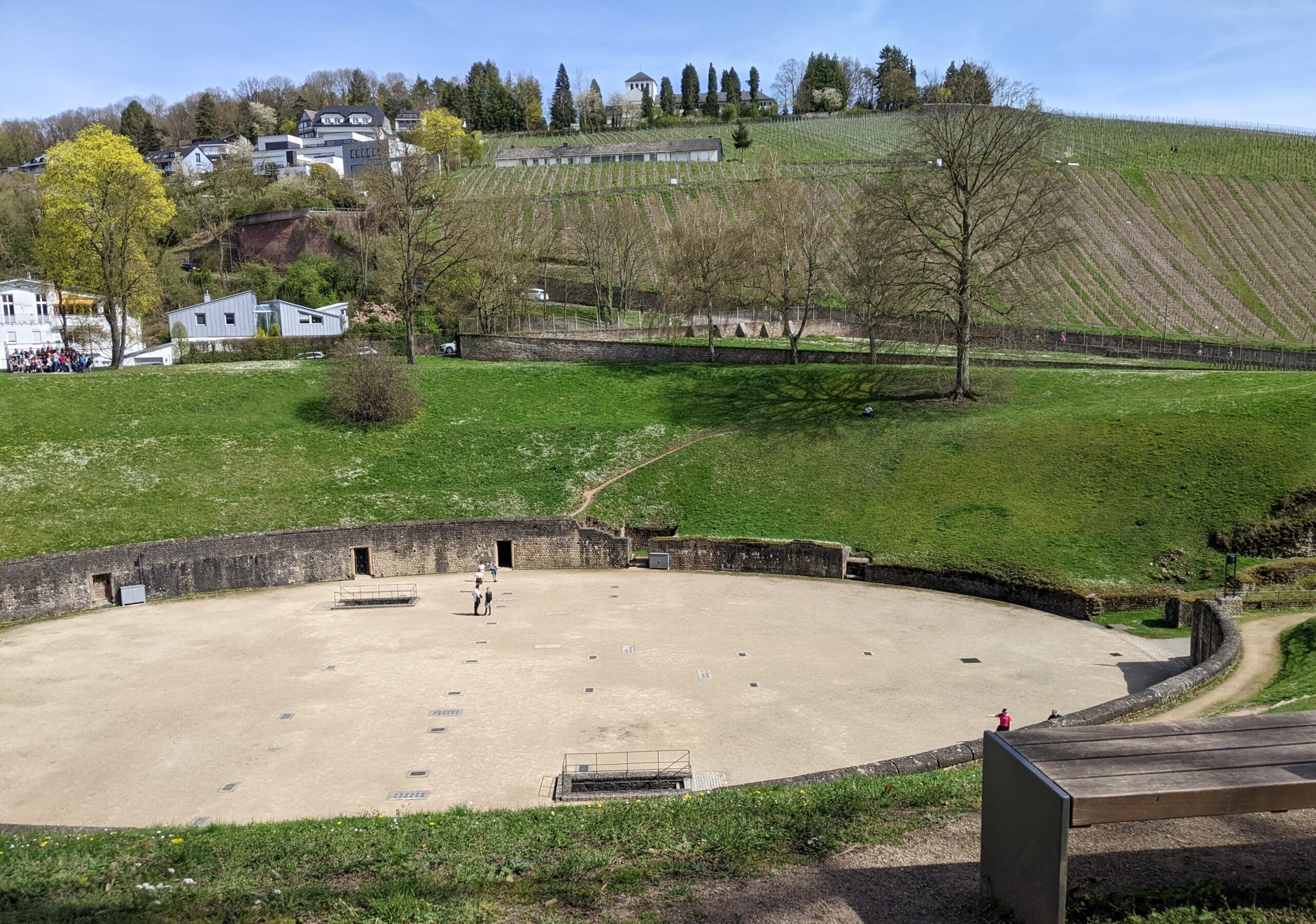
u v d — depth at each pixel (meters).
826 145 190.75
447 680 33.88
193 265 126.56
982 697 31.64
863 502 54.56
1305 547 42.62
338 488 56.41
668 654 36.69
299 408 65.25
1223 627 32.56
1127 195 135.25
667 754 27.05
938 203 63.66
